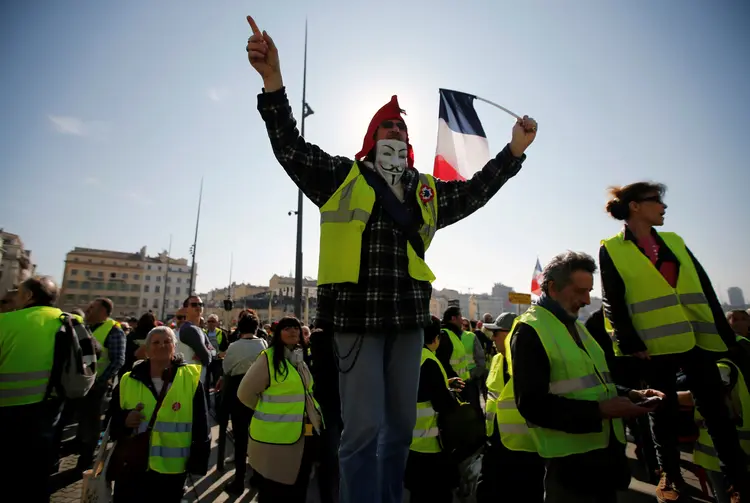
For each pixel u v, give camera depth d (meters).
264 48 1.97
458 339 7.06
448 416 3.75
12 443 3.37
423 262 2.05
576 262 2.62
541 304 2.64
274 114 1.99
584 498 2.23
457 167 3.09
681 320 3.05
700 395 3.07
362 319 1.84
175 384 3.62
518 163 2.48
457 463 3.84
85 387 3.78
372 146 2.23
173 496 3.48
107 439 3.55
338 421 4.50
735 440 2.96
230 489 5.15
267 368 3.99
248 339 5.77
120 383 3.65
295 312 14.36
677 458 3.74
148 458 3.39
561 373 2.39
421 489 3.79
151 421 3.49
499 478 3.14
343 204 2.00
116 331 6.34
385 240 1.95
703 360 3.07
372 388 1.84
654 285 3.16
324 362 4.50
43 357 3.56
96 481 3.40
